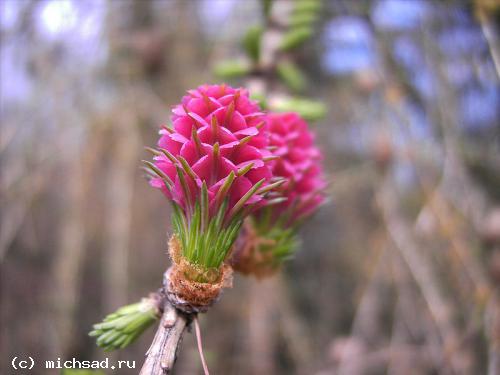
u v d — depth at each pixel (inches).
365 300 5.8
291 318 5.3
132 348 5.1
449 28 4.0
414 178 5.1
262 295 5.2
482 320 4.3
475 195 4.2
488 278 4.1
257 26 2.8
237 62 3.0
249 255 1.9
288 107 2.6
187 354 4.4
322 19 4.6
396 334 5.4
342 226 6.5
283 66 3.1
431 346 4.7
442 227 4.4
